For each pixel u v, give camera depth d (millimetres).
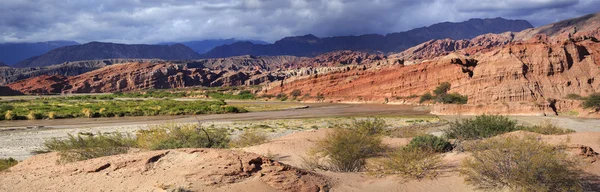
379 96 102062
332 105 95375
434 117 54188
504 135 16469
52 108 77625
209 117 60906
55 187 9586
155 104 90438
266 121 50406
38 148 26031
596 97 51469
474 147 13016
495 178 10016
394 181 11008
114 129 41625
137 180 9414
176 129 19641
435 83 96000
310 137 20562
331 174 11680
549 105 54125
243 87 184375
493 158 10078
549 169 9430
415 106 81812
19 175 10812
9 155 23031
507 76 72625
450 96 74062
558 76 70875
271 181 9484
